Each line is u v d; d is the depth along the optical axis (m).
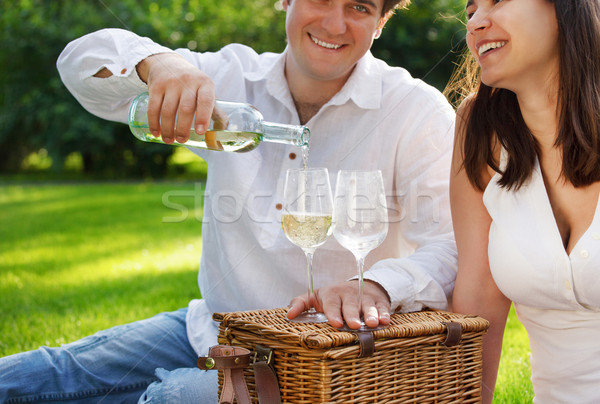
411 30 11.36
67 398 1.85
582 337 1.54
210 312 2.03
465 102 1.76
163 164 14.83
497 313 1.71
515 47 1.48
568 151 1.50
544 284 1.52
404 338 1.32
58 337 2.97
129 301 3.64
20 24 14.12
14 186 12.27
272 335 1.29
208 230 2.05
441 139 1.98
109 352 1.91
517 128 1.59
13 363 1.83
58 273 4.54
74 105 14.31
